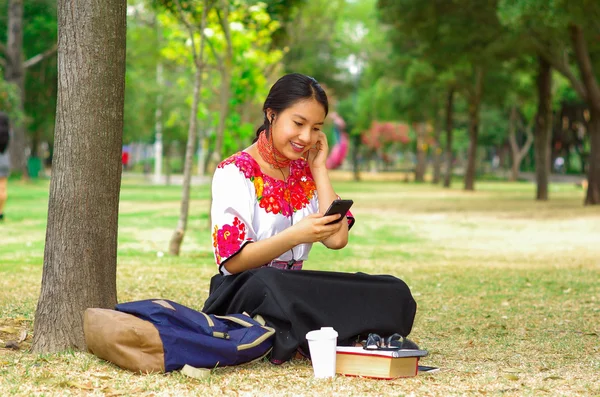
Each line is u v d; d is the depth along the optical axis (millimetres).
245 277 4113
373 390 3615
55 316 4344
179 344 3801
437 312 6496
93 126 4348
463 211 22078
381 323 4121
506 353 4762
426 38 25141
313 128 4125
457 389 3674
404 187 42781
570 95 55156
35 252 10297
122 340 3781
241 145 15156
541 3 17000
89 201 4359
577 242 13930
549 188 43125
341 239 4332
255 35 13953
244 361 3994
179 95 36031
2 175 13867
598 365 4371
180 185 35906
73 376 3740
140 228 14617
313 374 3928
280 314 3984
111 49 4355
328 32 44719
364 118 55844
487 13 23203
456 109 48188
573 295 7562
